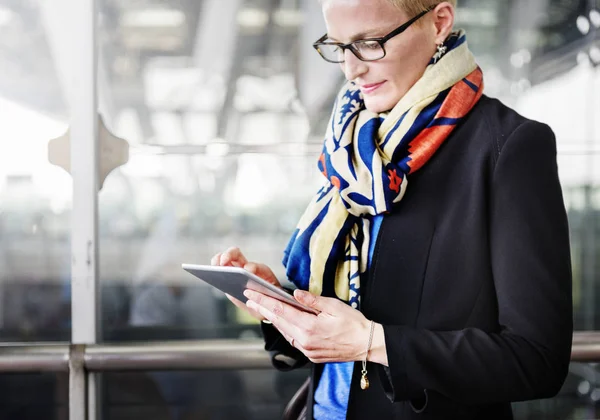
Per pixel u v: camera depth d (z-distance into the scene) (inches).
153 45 127.4
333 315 33.6
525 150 33.2
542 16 116.7
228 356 56.2
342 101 40.6
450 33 37.6
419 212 35.8
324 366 40.5
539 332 31.2
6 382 140.3
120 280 138.7
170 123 127.9
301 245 40.4
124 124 129.0
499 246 32.7
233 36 126.8
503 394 31.6
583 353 55.0
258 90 127.4
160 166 130.3
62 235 132.3
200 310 140.1
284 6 126.3
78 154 65.6
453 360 31.5
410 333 32.7
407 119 35.9
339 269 39.1
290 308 34.1
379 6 34.8
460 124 36.2
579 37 114.8
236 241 135.4
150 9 126.6
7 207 123.5
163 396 131.3
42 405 139.6
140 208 136.3
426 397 33.3
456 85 36.3
